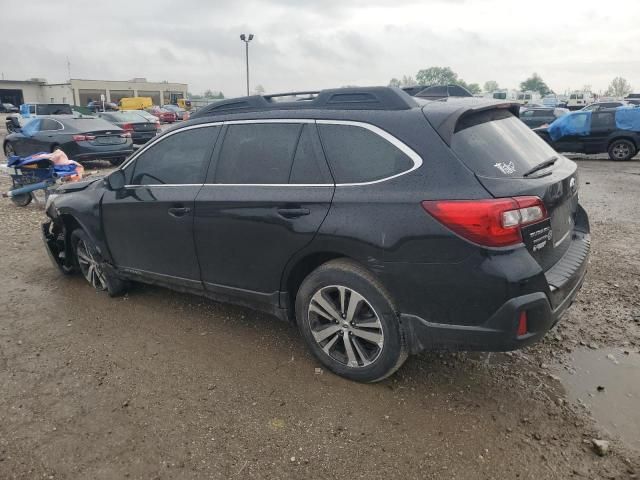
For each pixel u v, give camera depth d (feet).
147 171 14.02
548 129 53.21
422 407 10.09
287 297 11.65
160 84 296.51
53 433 9.71
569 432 9.27
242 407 10.30
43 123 45.73
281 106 11.81
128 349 12.88
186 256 13.17
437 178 9.29
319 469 8.62
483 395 10.43
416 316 9.70
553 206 9.82
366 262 9.93
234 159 12.16
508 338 8.95
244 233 11.68
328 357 11.23
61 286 17.49
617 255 18.76
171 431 9.66
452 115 9.71
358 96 10.79
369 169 10.10
